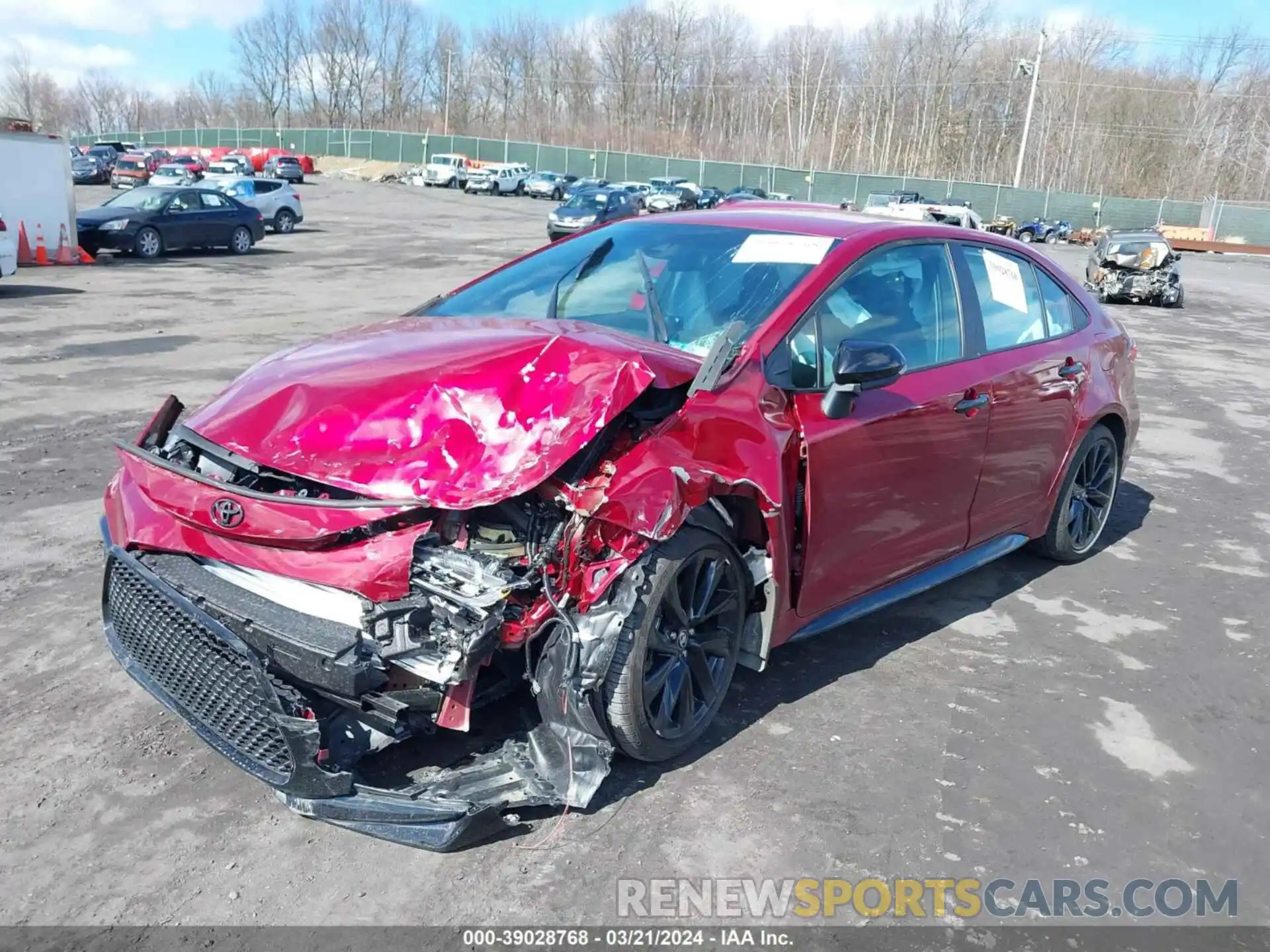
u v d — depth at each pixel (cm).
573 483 285
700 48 9131
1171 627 460
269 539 272
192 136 9288
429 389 289
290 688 265
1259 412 1002
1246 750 358
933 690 387
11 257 1436
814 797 313
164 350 1035
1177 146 7338
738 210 452
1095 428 514
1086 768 340
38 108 11256
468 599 262
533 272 418
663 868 278
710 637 329
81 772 308
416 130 9762
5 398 792
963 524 430
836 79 8675
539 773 291
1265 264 4384
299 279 1792
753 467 315
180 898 257
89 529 513
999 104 7762
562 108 9638
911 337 393
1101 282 2084
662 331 357
